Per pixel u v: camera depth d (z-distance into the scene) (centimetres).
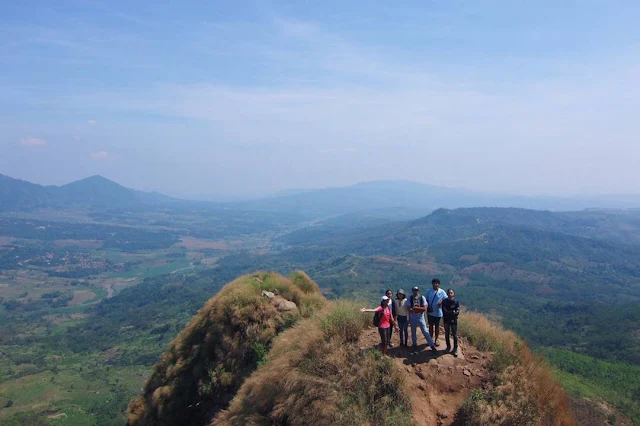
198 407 1666
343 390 1071
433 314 1240
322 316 1394
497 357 1174
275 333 1739
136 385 8294
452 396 1095
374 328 1362
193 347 1850
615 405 2222
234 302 1881
